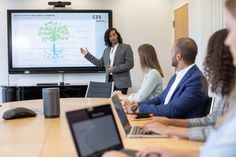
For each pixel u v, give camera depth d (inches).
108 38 209.8
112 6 249.8
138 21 251.6
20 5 244.5
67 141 69.0
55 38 243.8
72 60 245.0
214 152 31.9
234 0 31.9
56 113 98.0
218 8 191.9
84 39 245.4
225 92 56.1
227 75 55.6
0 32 244.1
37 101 141.6
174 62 102.7
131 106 102.0
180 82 100.1
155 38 253.0
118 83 206.1
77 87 232.5
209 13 193.9
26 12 241.0
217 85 57.9
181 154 46.3
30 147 64.7
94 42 245.9
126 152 53.4
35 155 59.1
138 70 252.1
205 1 194.4
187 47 98.2
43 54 243.3
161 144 64.2
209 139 35.3
